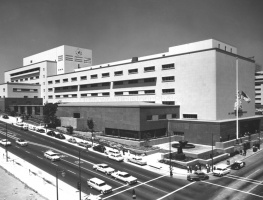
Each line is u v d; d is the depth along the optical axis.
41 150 63.19
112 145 67.25
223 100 76.81
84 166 50.44
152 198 35.19
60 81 125.50
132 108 72.19
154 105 75.00
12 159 55.47
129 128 72.81
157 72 86.12
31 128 91.56
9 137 77.44
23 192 38.81
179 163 51.44
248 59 92.06
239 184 41.06
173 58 82.06
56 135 78.06
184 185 40.50
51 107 95.94
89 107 87.31
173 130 76.62
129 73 94.06
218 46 83.19
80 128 90.00
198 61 76.44
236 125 73.75
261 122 93.38
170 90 83.00
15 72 160.62
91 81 108.81
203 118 75.38
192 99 77.81
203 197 35.62
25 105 129.00
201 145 68.50
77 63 141.75
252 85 95.38
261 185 40.56
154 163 52.22
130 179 41.06
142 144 66.12
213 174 46.03
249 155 61.69
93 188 39.03
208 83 74.38
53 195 36.69
